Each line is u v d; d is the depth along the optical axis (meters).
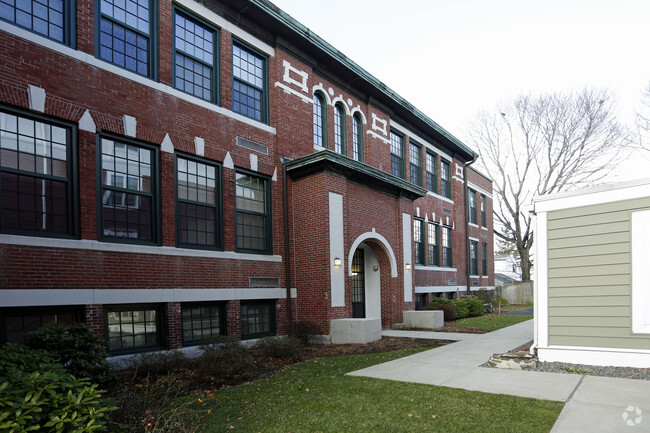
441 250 23.11
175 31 11.23
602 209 8.09
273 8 12.95
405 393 6.56
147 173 10.30
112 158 9.62
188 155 11.09
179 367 8.62
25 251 7.97
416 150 22.19
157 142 10.37
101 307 8.95
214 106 11.79
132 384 7.50
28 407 2.98
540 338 8.61
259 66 13.62
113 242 9.39
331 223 13.07
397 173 20.28
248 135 12.66
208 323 11.29
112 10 9.94
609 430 4.80
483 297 25.66
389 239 16.20
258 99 13.48
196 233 11.20
